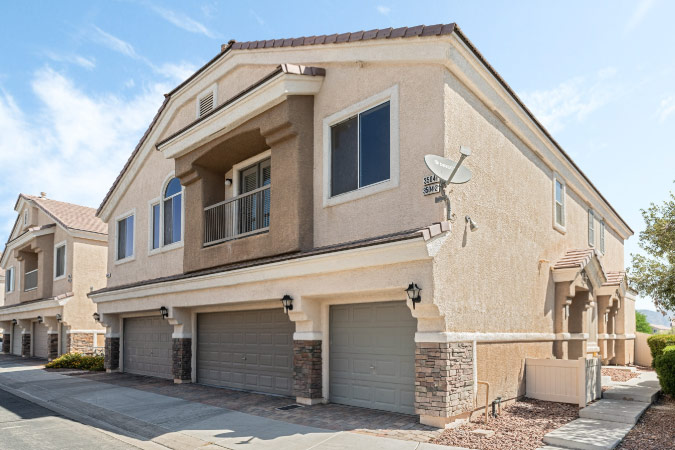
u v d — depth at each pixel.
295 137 10.86
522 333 11.09
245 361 12.91
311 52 11.27
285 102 10.78
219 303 12.64
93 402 12.04
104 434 8.95
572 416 9.31
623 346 19.36
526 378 11.12
